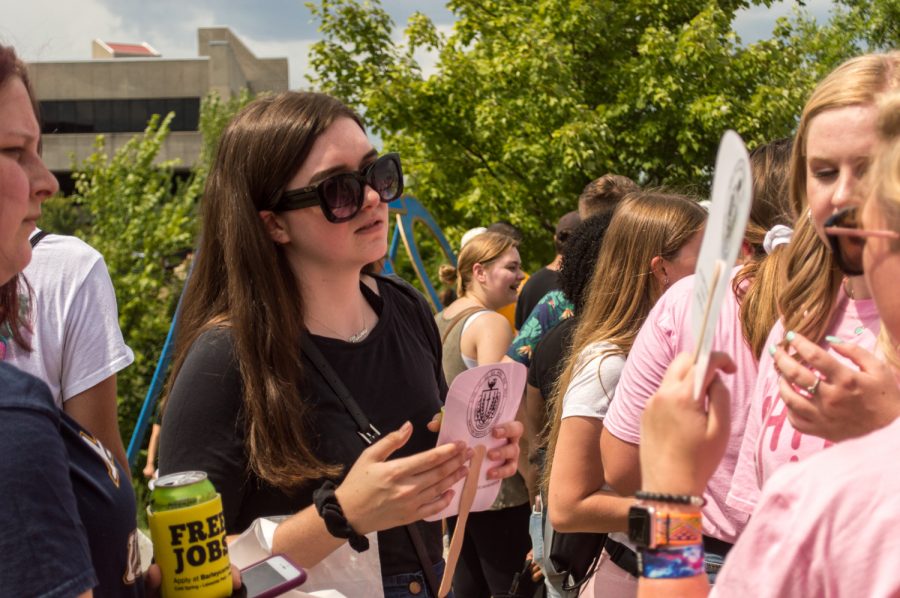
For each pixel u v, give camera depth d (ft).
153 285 35.60
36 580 3.18
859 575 2.81
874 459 2.93
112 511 3.86
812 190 5.27
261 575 4.92
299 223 6.34
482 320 13.60
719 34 41.70
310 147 6.25
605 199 15.16
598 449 7.15
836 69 5.34
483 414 5.83
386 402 6.59
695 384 3.50
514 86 41.32
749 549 3.11
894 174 3.29
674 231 7.66
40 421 3.39
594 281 7.98
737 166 3.16
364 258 6.48
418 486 5.50
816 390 4.42
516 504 11.71
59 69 165.37
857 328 5.36
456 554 5.99
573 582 7.49
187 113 167.94
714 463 3.69
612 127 41.73
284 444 5.98
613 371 7.25
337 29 42.98
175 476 4.55
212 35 197.26
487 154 42.16
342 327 6.66
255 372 6.04
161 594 4.46
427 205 41.78
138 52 199.93
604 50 42.75
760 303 6.12
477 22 44.45
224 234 6.35
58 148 161.07
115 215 40.11
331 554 5.88
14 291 6.22
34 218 4.80
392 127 42.68
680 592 3.60
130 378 33.71
